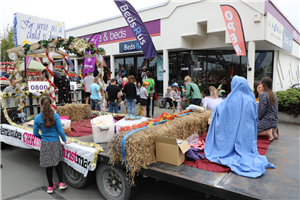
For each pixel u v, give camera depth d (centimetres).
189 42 1028
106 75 1160
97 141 359
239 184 221
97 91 653
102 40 1313
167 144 270
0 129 476
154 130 295
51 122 300
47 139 308
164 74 1068
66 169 352
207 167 264
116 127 396
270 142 376
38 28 716
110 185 304
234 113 289
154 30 1071
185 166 268
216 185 218
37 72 779
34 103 564
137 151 254
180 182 238
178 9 980
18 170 416
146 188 339
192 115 424
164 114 380
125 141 259
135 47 1144
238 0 822
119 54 1258
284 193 203
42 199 310
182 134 349
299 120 712
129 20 898
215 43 983
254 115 289
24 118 512
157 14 1043
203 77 1082
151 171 259
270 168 266
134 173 260
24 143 412
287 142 376
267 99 378
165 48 1042
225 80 1098
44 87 520
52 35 762
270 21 819
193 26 946
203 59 1070
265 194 201
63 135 312
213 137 309
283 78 1257
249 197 198
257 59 1112
